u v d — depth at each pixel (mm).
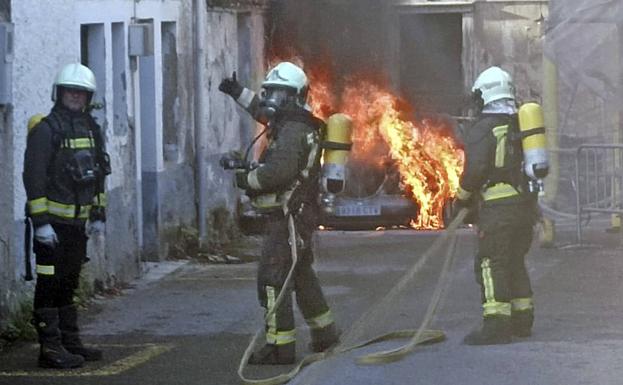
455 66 24344
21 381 9344
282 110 9609
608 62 16562
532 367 9344
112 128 13742
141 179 15211
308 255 9844
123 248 13922
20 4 11320
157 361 10008
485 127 9977
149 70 15352
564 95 19219
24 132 11438
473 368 9367
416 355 9859
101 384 9242
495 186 10000
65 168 9523
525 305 10383
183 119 16594
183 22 16703
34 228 9500
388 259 15320
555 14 16500
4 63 10812
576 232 17297
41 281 9625
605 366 9328
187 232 16422
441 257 15430
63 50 12289
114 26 14156
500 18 23469
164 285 13828
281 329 9680
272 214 9625
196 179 16938
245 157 9680
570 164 18516
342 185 9688
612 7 16031
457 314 11664
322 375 9312
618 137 16938
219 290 13445
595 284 13180
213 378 9398
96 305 12586
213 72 17828
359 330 10977
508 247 10109
